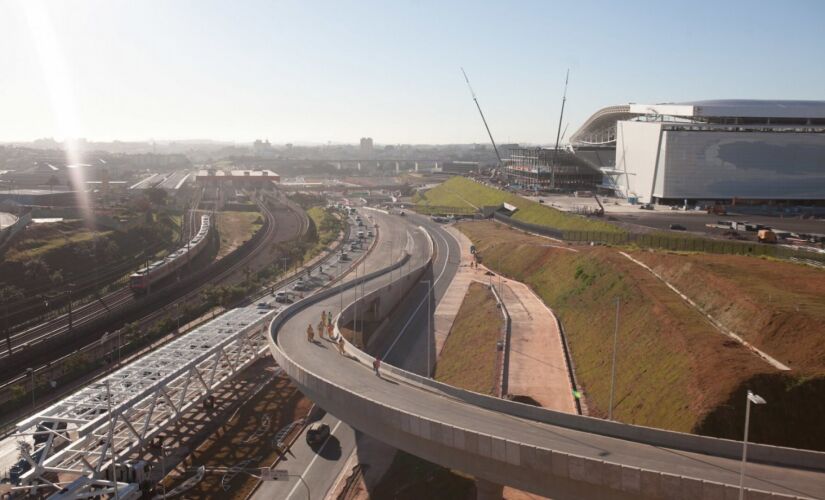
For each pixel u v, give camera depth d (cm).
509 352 10144
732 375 6700
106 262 18062
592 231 17975
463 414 6231
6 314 13200
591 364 9319
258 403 9462
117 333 12238
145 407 8225
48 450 6556
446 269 17475
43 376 10300
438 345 11950
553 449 5344
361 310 12338
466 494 6650
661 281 10856
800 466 4994
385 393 6881
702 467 4978
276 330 9844
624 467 4722
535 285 14638
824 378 6394
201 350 8794
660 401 7231
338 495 7006
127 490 6581
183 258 18738
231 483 7281
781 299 8356
